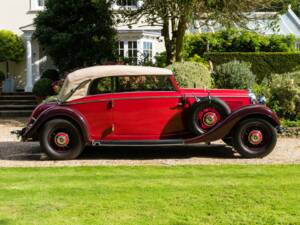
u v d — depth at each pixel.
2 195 6.16
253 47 20.61
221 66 14.44
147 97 8.74
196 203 5.75
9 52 20.09
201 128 8.76
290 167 7.90
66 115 8.57
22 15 21.03
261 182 6.75
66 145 8.73
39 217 5.29
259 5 13.61
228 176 7.16
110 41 18.09
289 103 12.22
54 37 17.69
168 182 6.79
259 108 8.62
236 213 5.38
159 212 5.43
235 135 8.77
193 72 12.70
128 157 9.10
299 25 24.69
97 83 8.77
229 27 13.64
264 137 8.80
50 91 17.83
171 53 15.48
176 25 17.19
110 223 5.08
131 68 8.90
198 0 12.48
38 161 8.71
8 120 16.05
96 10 17.78
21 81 21.22
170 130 8.86
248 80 14.15
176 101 8.80
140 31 20.08
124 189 6.41
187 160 8.72
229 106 9.10
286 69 19.12
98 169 7.80
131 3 17.50
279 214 5.34
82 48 18.11
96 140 8.75
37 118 8.63
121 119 8.75
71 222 5.12
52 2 18.28
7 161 8.73
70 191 6.33
